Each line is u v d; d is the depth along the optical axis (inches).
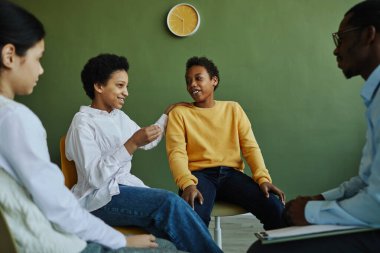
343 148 116.9
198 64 75.4
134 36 119.5
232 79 117.9
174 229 52.3
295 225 43.2
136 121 120.8
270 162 119.0
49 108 123.1
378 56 40.5
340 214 39.7
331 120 116.7
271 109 118.0
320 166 117.9
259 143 118.9
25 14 35.7
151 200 53.7
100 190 54.9
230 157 74.7
